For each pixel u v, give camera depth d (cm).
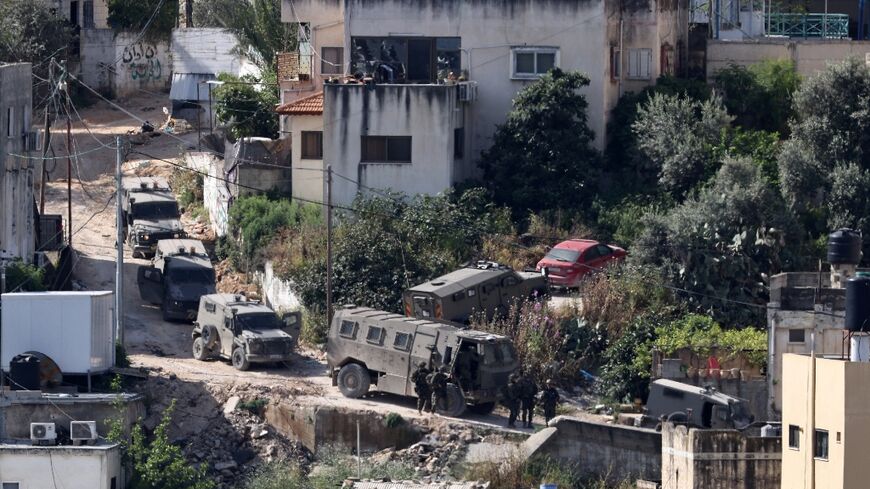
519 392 12731
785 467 10912
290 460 12688
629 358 13875
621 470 12181
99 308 12875
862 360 10806
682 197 16288
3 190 14900
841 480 10362
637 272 14800
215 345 14200
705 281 14712
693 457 11525
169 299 15125
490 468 12188
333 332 13425
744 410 12588
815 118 16300
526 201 16438
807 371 10712
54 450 11562
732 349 13688
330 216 14750
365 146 16488
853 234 13375
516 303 14238
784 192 15838
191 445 12706
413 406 13138
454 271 14500
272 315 14162
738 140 16600
